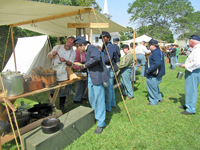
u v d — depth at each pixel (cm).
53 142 212
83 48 263
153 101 405
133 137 264
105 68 270
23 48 661
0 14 289
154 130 285
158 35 3053
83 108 300
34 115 276
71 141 246
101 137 263
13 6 238
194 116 334
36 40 660
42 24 518
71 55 339
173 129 287
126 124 305
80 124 262
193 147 237
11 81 216
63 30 621
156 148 237
